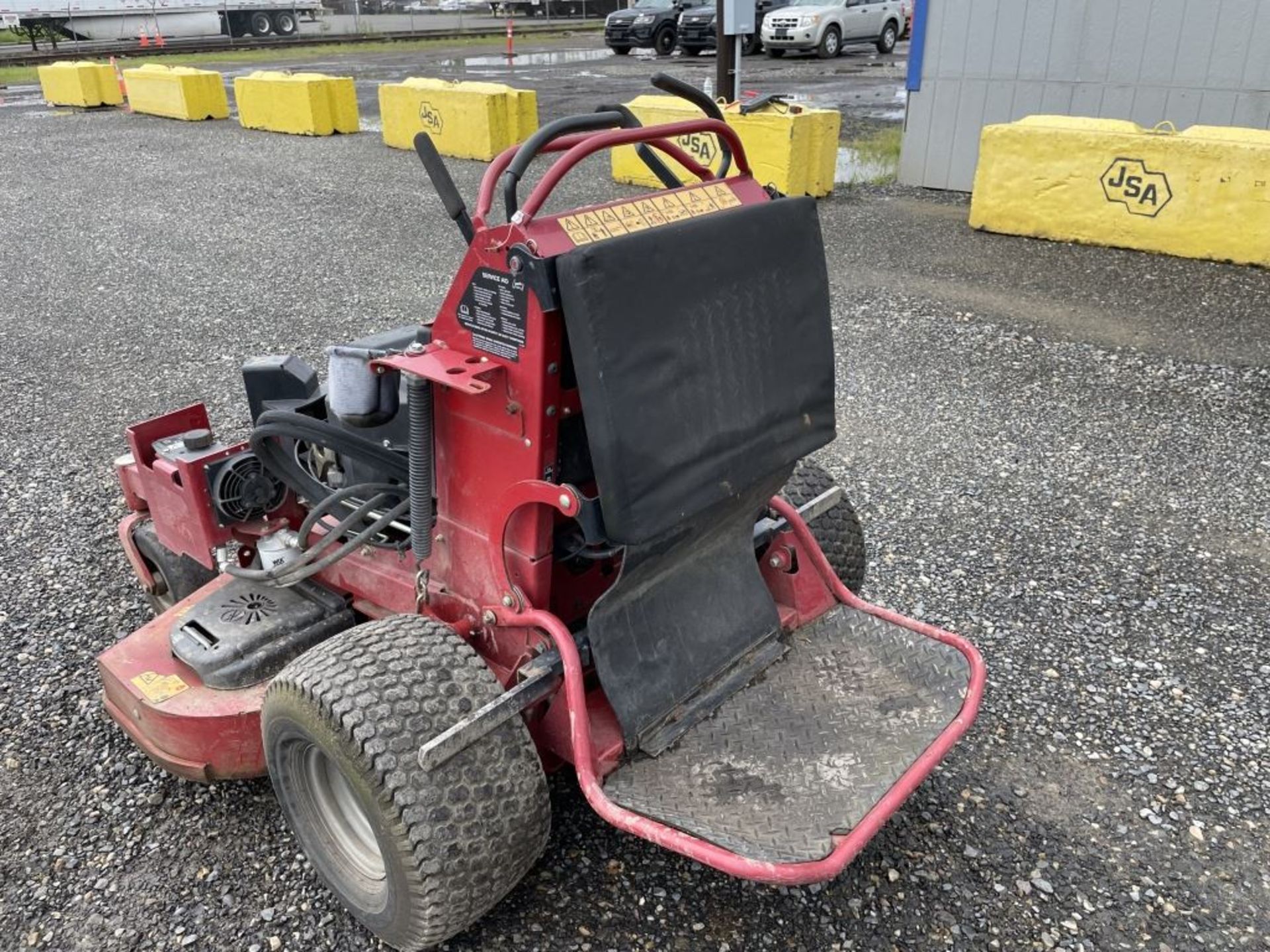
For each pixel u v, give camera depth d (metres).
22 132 16.72
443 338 2.46
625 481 2.27
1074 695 3.55
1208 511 4.74
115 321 7.63
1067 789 3.14
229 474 3.27
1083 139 8.70
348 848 2.69
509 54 22.80
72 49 26.45
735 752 2.65
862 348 6.81
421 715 2.34
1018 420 5.73
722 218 2.45
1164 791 3.13
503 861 2.41
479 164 13.05
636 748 2.62
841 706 2.81
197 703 2.89
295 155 14.09
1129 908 2.74
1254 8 8.94
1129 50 9.68
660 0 24.48
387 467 2.78
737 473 2.57
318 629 3.10
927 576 4.25
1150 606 4.03
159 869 2.92
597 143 2.35
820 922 2.71
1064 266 8.43
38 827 3.08
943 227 9.71
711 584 2.86
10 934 2.72
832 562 3.50
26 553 4.55
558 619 2.50
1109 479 5.05
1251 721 3.41
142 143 15.44
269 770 2.74
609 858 2.90
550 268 2.18
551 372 2.29
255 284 8.43
